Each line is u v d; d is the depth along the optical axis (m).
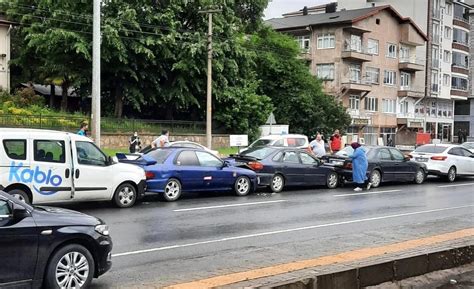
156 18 34.78
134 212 12.81
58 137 12.30
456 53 75.56
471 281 7.47
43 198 11.91
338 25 57.81
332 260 7.43
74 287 6.49
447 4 73.56
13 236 5.97
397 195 17.75
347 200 16.11
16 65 41.06
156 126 35.34
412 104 68.44
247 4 49.75
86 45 33.56
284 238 10.17
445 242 8.91
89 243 6.63
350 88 57.69
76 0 34.03
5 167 11.41
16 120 29.33
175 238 9.95
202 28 37.59
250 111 39.50
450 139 75.81
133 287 6.79
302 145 23.83
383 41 62.88
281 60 48.94
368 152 20.48
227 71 38.66
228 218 12.34
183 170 15.09
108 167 13.10
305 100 48.25
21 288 6.05
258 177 17.22
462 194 18.47
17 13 38.16
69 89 46.88
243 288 5.77
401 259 7.28
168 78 37.78
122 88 37.09
